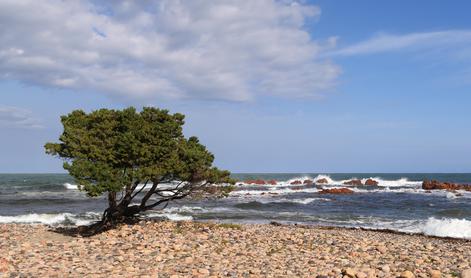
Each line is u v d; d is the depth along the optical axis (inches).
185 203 1941.4
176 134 1007.6
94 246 754.8
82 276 526.0
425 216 1619.1
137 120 951.6
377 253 753.0
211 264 613.9
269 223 1390.3
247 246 796.0
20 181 4293.8
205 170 997.8
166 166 941.8
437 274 550.6
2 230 967.0
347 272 536.1
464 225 1194.0
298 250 766.5
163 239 836.0
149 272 553.9
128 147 899.4
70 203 1943.9
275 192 2795.3
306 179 4411.9
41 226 1093.8
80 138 906.7
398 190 3125.0
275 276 541.3
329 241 879.1
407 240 1031.6
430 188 3221.0
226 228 1042.1
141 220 1112.8
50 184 3398.1
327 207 1929.1
